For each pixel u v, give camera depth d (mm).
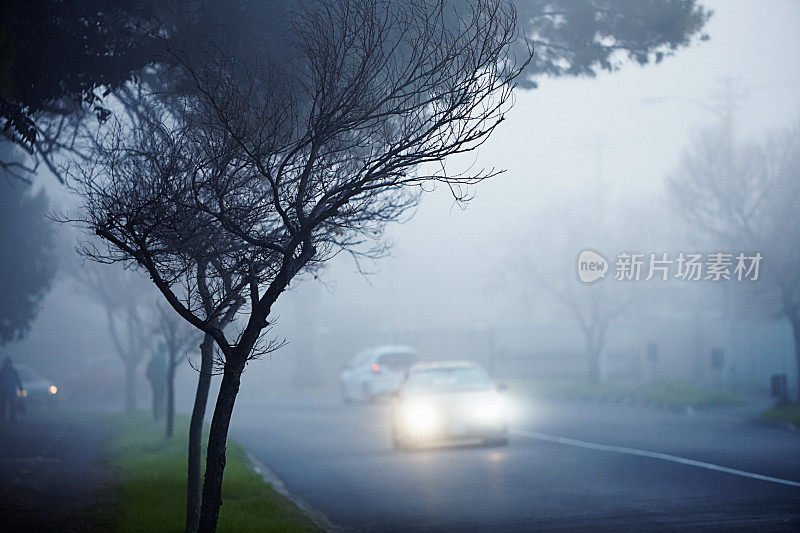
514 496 37594
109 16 26781
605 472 43250
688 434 60094
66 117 30297
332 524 33094
